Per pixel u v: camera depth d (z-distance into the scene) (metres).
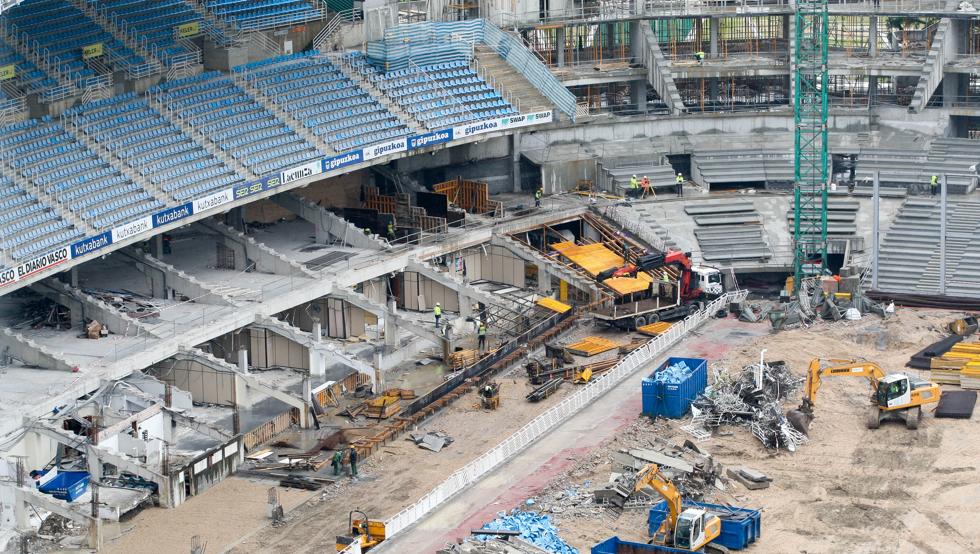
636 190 142.38
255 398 106.94
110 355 101.06
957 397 103.88
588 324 123.31
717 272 127.25
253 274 118.94
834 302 123.88
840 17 156.38
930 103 150.25
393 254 123.75
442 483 91.50
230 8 135.12
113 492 90.88
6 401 93.25
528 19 153.00
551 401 107.06
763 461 95.44
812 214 129.50
